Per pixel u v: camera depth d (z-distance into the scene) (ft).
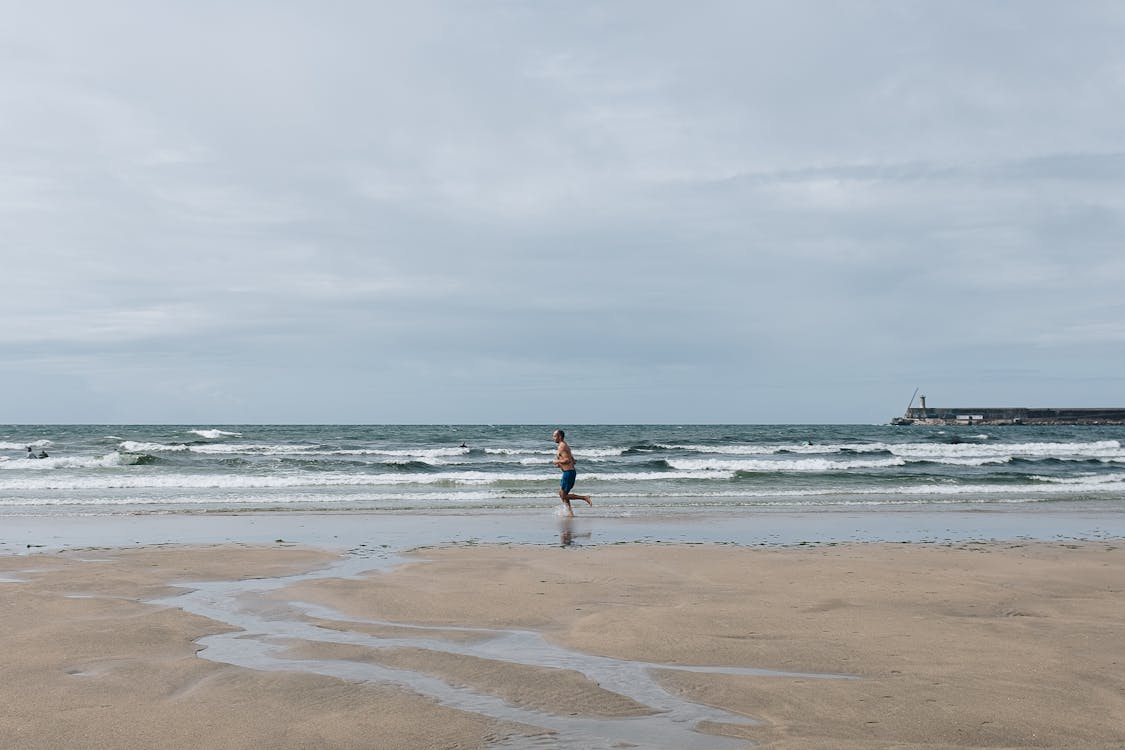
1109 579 30.89
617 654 19.36
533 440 193.36
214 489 76.84
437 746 13.24
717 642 20.44
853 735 13.83
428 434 230.48
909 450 161.17
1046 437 252.83
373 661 18.47
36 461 102.01
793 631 21.63
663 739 13.61
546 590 27.86
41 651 18.89
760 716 14.83
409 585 28.73
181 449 143.02
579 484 86.28
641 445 161.27
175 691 15.96
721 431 310.86
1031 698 15.83
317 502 65.46
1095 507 67.00
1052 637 21.02
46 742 13.24
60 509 58.65
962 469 115.44
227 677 16.92
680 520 54.49
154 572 31.19
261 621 22.89
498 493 74.38
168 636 20.66
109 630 21.03
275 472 96.58
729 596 26.84
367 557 36.06
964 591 27.86
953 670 17.88
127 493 71.77
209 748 13.06
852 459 135.85
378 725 14.16
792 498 72.49
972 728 14.16
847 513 60.39
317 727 14.02
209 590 27.66
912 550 38.81
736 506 64.95
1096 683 16.84
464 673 17.49
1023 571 32.37
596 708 15.24
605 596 26.81
